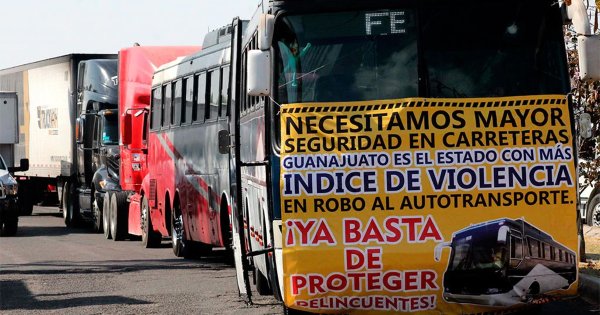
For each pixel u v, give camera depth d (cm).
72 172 3894
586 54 1183
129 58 3161
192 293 1742
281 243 1183
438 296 1170
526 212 1173
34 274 2083
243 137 1711
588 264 1819
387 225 1168
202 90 2253
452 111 1184
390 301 1172
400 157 1175
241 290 1393
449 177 1172
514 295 1170
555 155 1181
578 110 1872
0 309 1595
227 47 2064
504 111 1186
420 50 1195
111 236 3206
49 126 4294
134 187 2995
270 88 1205
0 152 4334
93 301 1664
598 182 1955
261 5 1449
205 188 2203
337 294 1171
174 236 2481
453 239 1165
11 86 4981
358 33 1201
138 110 3044
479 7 1202
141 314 1520
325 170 1176
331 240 1169
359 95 1190
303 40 1202
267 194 1230
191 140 2338
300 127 1184
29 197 4728
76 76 3997
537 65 1198
